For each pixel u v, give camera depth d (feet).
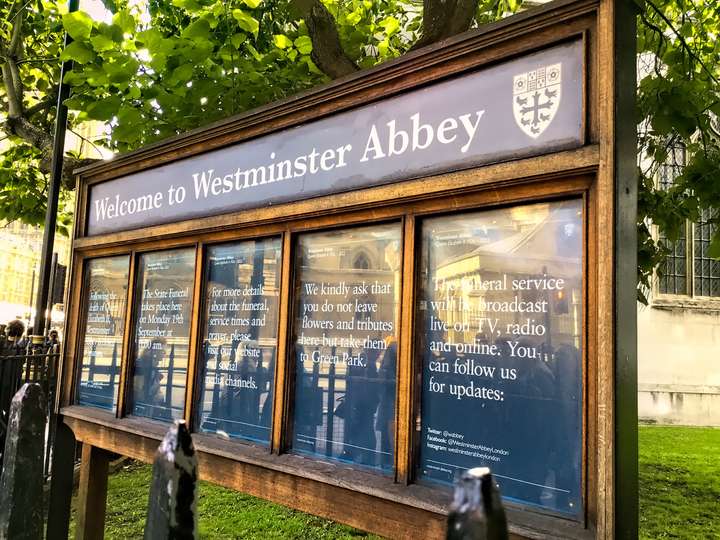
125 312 9.53
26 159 25.48
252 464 6.91
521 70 5.18
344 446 6.24
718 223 15.01
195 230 8.20
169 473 3.53
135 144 15.19
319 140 6.88
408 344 5.71
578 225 4.85
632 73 4.77
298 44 15.10
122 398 9.16
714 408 42.47
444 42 5.61
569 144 4.81
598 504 4.26
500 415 5.12
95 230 10.43
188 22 16.28
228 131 7.93
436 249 5.78
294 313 6.97
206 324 8.18
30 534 4.77
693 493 20.56
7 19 22.47
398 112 6.10
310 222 6.86
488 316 5.31
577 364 4.73
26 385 4.93
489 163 5.28
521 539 4.64
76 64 15.08
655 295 43.27
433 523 5.23
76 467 18.42
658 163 16.28
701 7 20.10
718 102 13.71
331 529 14.74
